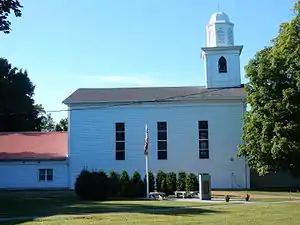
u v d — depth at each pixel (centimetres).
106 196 3606
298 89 3966
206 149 4834
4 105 7375
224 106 4866
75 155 4862
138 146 4853
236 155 4594
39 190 4712
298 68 3997
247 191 4422
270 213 2394
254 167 4428
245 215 2300
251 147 4294
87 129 4888
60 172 4869
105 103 4894
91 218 2206
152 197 3838
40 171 4897
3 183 4872
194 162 4825
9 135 5588
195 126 4862
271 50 4244
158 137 4856
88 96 5009
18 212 2572
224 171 4809
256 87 4259
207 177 3609
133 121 4881
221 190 4566
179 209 2689
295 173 4472
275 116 4075
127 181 3950
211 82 5159
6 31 2758
